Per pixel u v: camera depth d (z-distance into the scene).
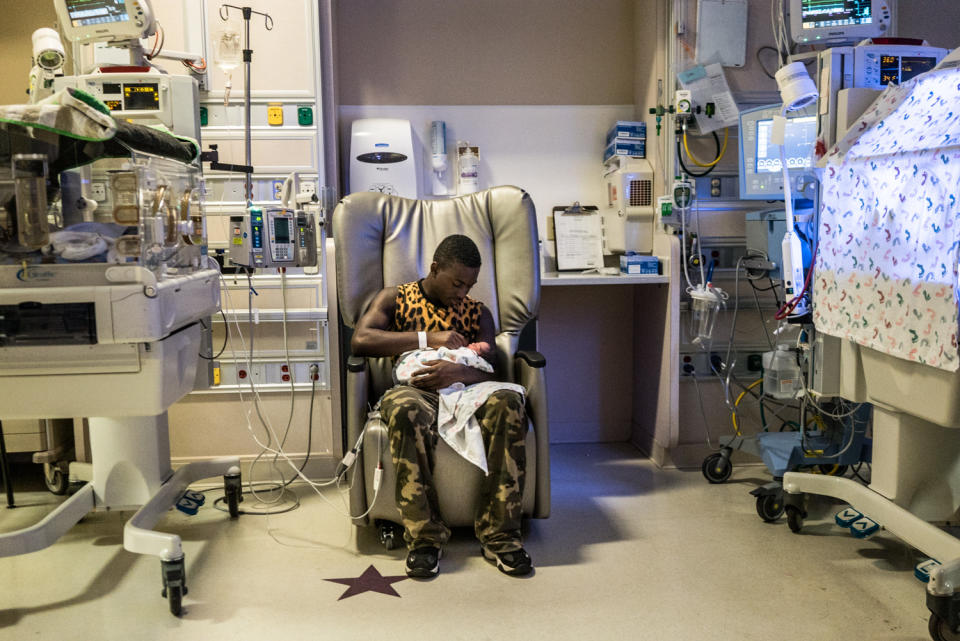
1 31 3.40
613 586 2.27
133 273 2.00
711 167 3.40
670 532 2.70
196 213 2.59
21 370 2.02
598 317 3.94
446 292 2.61
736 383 3.49
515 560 2.34
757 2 3.34
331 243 3.10
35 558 2.51
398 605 2.16
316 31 3.14
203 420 3.21
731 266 3.48
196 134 2.65
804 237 2.83
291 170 3.18
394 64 3.70
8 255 2.00
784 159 2.63
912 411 2.19
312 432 3.24
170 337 2.24
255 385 3.19
